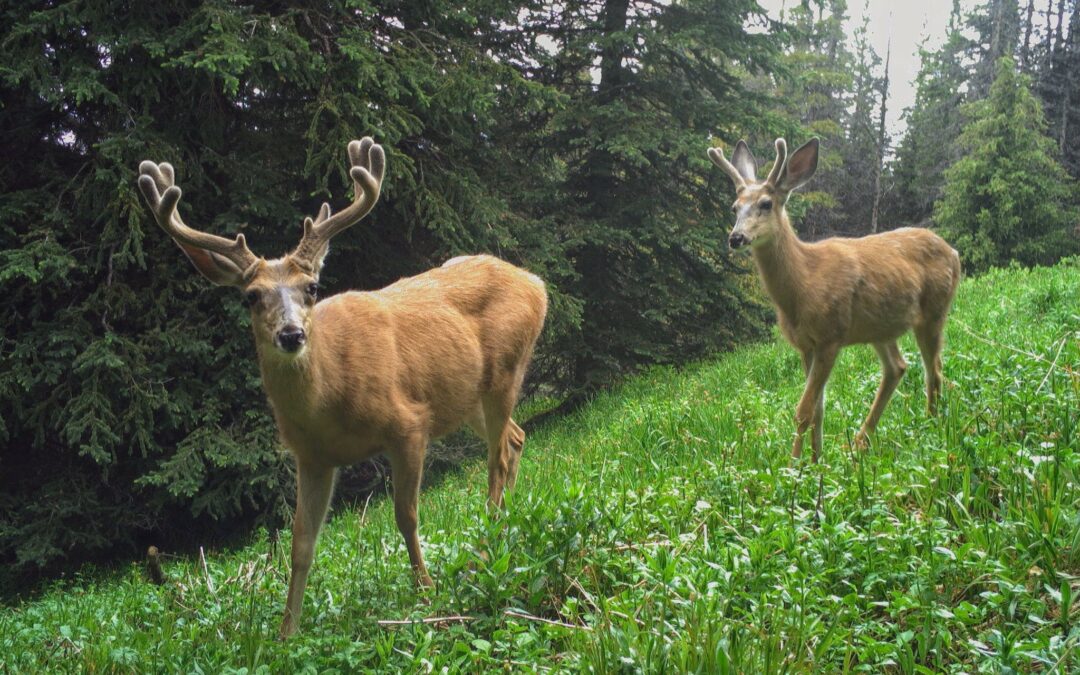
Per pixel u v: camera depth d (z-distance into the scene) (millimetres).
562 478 6070
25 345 9320
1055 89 36594
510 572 3947
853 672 3062
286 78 10281
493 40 14656
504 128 15016
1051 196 31016
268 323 4121
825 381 5941
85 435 9969
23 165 10562
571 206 15281
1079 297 10945
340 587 4656
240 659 3832
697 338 16141
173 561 10086
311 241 4355
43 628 5121
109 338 9438
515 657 3451
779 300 6066
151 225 10047
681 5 15969
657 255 15820
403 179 11461
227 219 10148
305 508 4480
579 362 15984
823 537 3867
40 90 9102
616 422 10234
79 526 10344
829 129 34188
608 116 14586
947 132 38219
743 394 7996
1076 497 3826
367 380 4492
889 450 5070
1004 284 14695
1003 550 3518
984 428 4902
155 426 10312
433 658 3535
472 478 9438
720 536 4156
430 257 12414
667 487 4895
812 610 3395
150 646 4156
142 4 9812
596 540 4176
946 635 3061
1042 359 5586
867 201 38875
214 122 10523
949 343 9016
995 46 37938
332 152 10172
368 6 10594
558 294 12711
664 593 3547
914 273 6328
